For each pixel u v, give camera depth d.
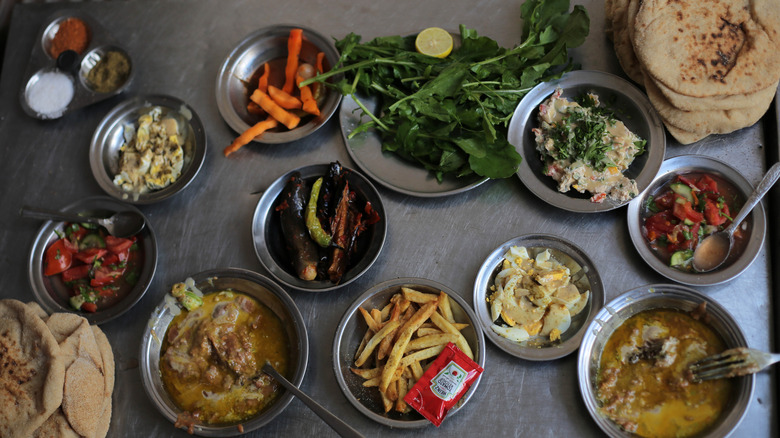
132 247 0.93
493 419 0.81
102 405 0.83
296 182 0.89
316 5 1.03
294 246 0.86
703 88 0.83
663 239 0.86
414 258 0.89
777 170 0.82
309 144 0.95
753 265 0.84
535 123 0.91
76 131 1.00
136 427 0.85
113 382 0.86
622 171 0.88
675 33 0.85
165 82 1.01
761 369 0.77
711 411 0.78
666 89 0.84
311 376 0.84
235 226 0.93
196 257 0.92
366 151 0.94
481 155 0.86
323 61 0.97
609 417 0.79
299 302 0.88
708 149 0.89
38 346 0.82
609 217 0.88
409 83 0.93
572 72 0.91
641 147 0.87
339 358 0.83
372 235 0.88
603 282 0.84
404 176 0.92
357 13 1.02
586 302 0.84
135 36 1.05
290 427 0.83
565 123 0.88
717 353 0.80
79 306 0.90
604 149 0.86
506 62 0.90
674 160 0.88
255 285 0.87
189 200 0.94
